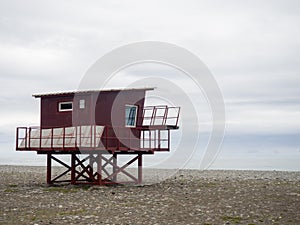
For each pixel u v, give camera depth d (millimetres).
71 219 21938
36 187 34438
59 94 35281
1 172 53281
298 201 27328
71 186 34781
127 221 21562
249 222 21359
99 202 26969
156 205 25969
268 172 60188
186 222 21406
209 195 30016
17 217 22359
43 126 36219
